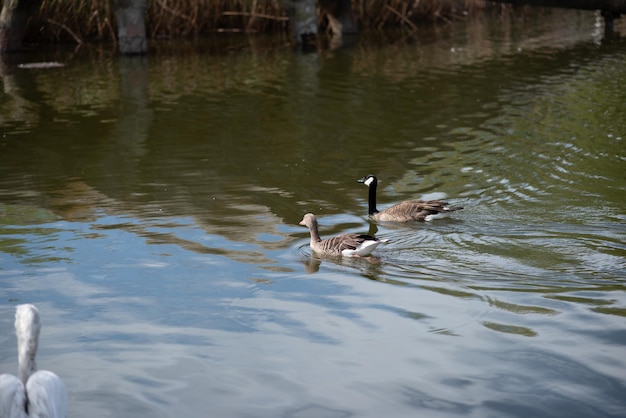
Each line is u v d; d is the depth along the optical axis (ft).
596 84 72.95
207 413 23.67
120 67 84.28
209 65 84.94
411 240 37.58
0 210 42.11
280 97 69.46
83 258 35.53
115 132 58.59
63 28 99.55
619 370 25.48
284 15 107.45
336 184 46.57
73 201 43.50
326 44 98.02
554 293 31.19
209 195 44.50
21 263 35.01
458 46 95.40
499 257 35.17
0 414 19.02
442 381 25.20
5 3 92.58
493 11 126.52
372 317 29.76
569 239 36.94
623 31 105.09
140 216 41.04
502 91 71.05
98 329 29.01
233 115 63.31
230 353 27.22
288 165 50.26
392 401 24.14
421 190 45.14
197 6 104.37
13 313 30.32
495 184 45.73
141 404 24.14
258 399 24.40
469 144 54.49
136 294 31.91
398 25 113.09
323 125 60.08
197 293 32.01
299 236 38.52
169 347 27.68
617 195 43.21
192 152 53.21
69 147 54.75
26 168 49.98
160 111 64.95
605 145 53.52
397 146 54.39
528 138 55.77
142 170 49.29
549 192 43.98
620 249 35.63
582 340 27.40
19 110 65.77
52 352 27.37
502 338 27.76
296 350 27.40
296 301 31.24
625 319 28.76
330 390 24.84
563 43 96.53
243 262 35.17
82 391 24.89
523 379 25.14
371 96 69.51
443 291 31.78
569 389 24.50
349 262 35.19
